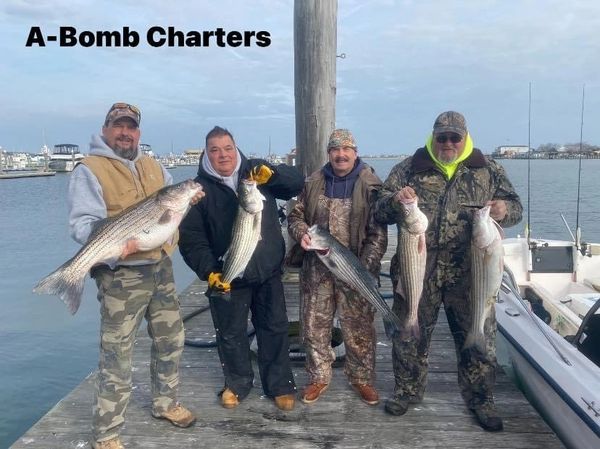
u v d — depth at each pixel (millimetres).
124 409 3010
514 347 3885
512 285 4219
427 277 3217
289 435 3256
